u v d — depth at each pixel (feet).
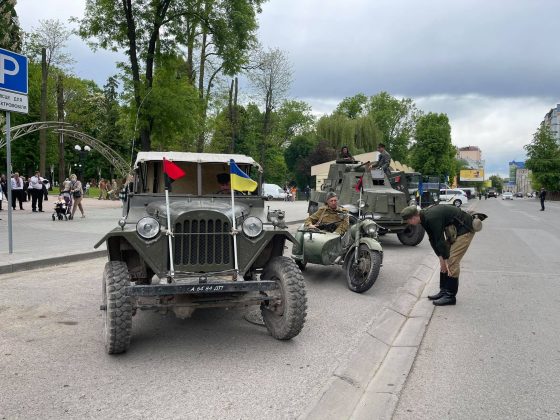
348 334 18.39
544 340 17.95
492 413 12.28
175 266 16.06
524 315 21.38
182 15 72.59
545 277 30.30
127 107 72.79
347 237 26.63
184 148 100.53
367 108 274.98
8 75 30.94
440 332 18.98
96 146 100.68
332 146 205.87
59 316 19.85
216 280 15.64
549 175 220.23
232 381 13.80
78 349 16.14
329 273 31.01
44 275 28.09
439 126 212.23
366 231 25.62
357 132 208.74
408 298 24.64
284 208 101.76
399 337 18.38
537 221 81.00
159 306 15.39
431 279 30.27
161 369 14.58
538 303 23.57
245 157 22.08
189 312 15.87
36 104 168.35
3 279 26.78
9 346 16.28
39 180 71.26
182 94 72.90
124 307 15.01
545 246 46.16
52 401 12.34
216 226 16.57
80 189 61.57
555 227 68.33
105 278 16.03
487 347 17.21
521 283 28.43
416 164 214.28
